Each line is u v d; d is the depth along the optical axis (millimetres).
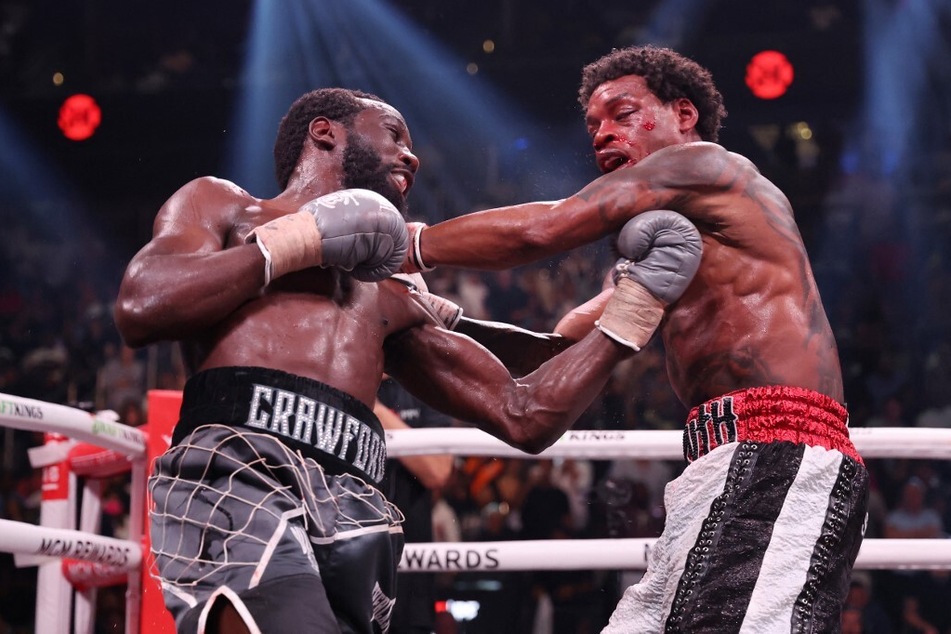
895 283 9055
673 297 2178
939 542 2920
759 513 1969
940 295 8906
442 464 3422
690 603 1951
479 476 6438
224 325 2105
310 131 2389
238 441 1997
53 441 3256
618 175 2203
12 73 10203
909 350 8664
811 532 1956
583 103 2562
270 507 1955
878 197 9344
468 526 6250
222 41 10102
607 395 7207
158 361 8531
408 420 3857
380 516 2113
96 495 3393
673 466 6172
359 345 2197
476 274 8539
